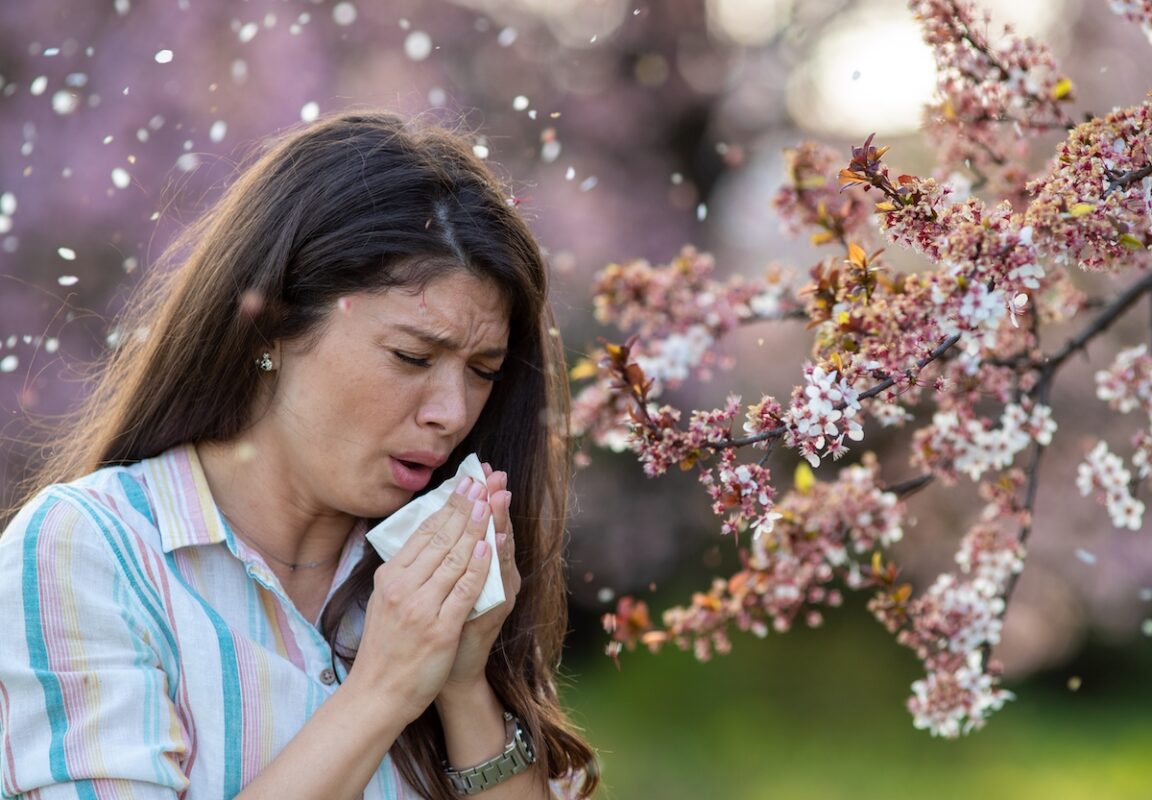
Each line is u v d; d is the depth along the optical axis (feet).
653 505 34.45
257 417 6.65
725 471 6.66
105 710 5.75
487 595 6.37
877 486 8.93
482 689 7.00
